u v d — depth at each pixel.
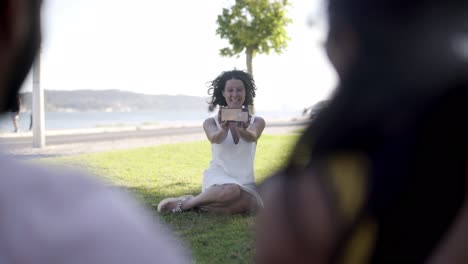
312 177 1.05
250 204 5.84
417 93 1.00
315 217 1.03
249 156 6.32
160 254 0.68
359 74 1.04
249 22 21.55
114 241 0.65
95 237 0.64
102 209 0.67
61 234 0.63
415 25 1.00
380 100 1.02
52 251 0.62
